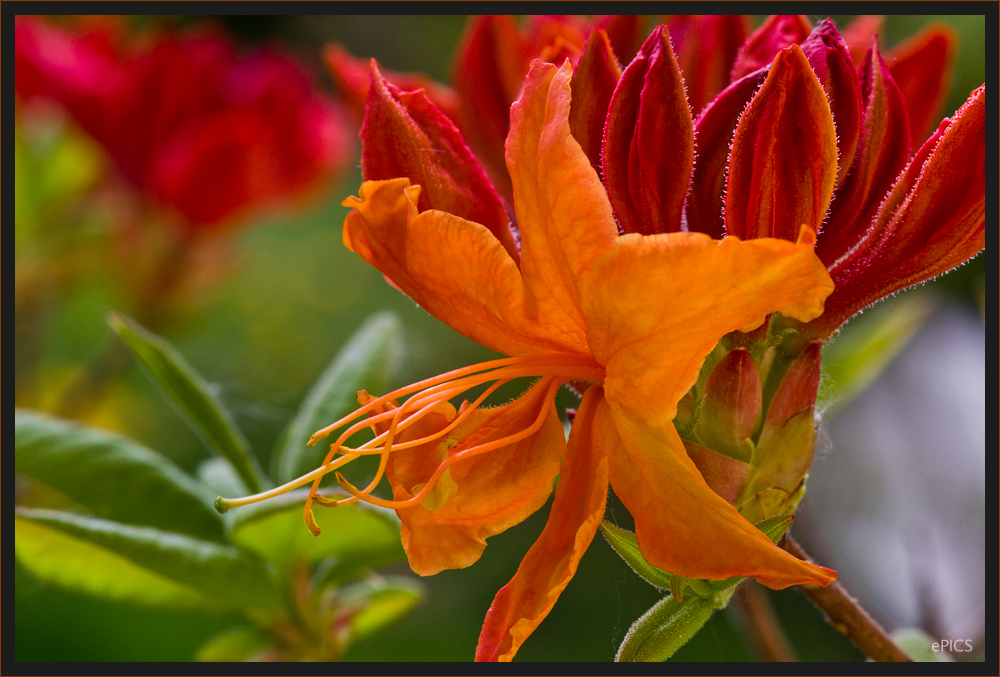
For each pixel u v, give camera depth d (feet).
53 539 1.08
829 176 0.94
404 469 0.96
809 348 0.97
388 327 1.19
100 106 1.54
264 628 1.13
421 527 0.95
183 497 1.12
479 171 0.99
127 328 1.10
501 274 0.94
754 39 1.02
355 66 1.13
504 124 1.09
